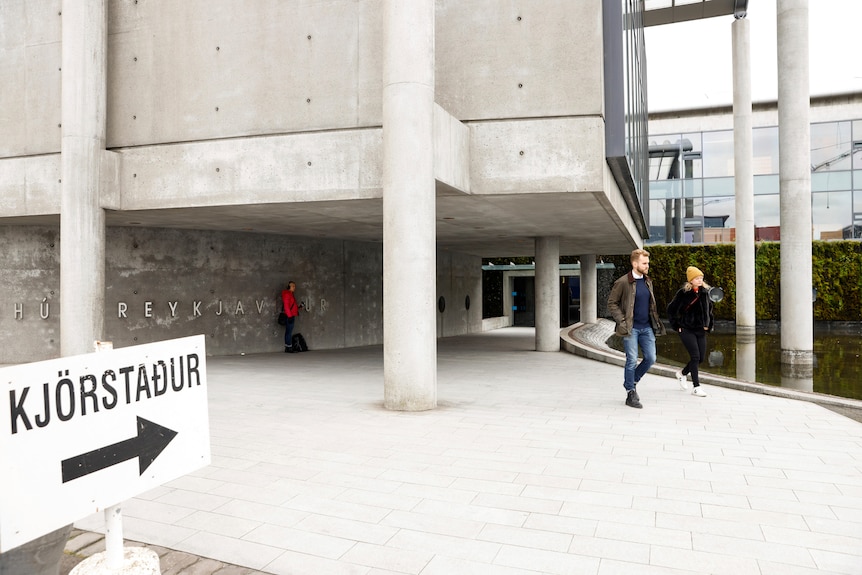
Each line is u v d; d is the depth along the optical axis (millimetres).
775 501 4262
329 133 8898
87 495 2256
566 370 11641
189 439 2766
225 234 14680
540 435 6230
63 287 9906
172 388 2686
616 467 5098
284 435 6281
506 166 8562
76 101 9773
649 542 3574
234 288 14828
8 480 1976
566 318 31906
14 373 2008
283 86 9227
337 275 17000
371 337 18031
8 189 10766
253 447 5801
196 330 14227
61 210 10031
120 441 2408
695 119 34562
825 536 3648
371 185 8711
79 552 3498
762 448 5703
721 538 3627
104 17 10070
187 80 9750
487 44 8648
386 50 7422
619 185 11219
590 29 8320
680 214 34562
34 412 2072
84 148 9805
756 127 33562
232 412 7500
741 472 4941
